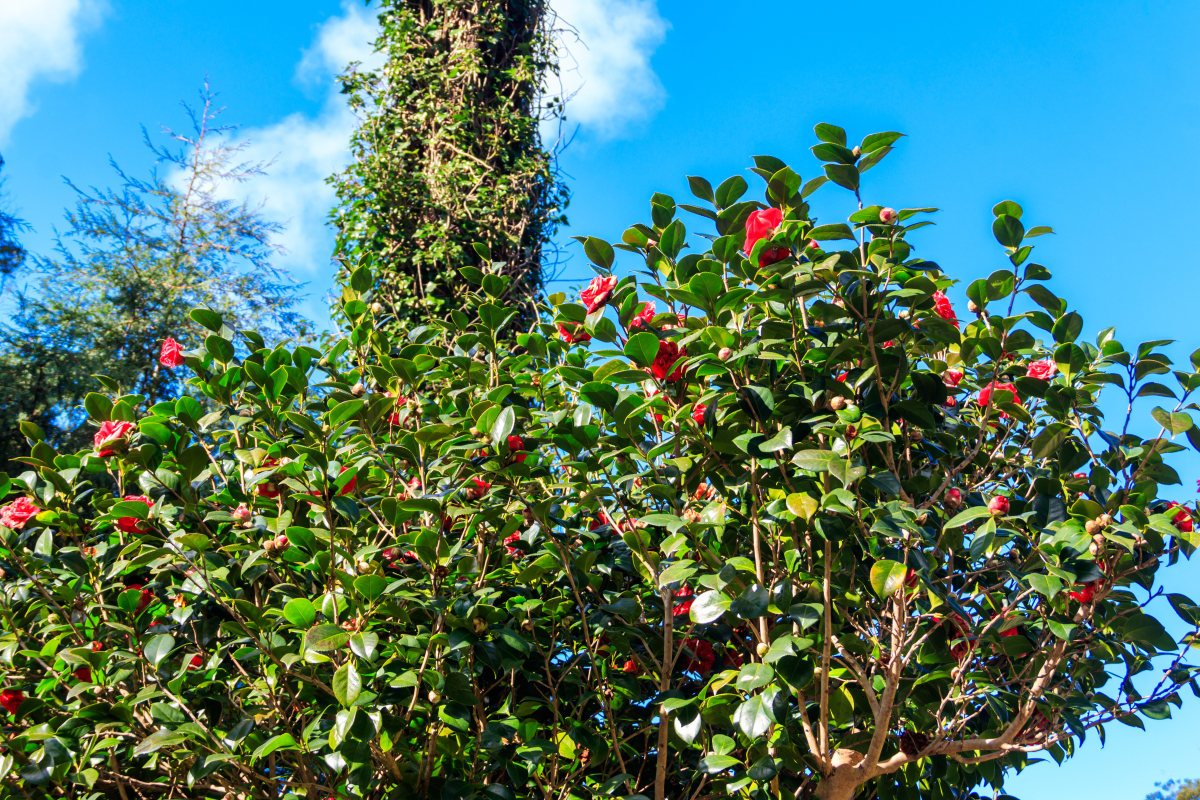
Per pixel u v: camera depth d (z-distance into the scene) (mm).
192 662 2291
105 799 2248
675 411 2020
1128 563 1957
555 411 2273
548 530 1936
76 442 9742
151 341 11062
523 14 7648
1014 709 2322
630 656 2240
